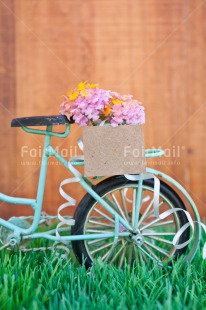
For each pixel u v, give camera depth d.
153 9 4.35
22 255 3.10
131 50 4.36
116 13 4.35
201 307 2.49
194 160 4.41
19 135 4.32
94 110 2.86
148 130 4.38
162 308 2.40
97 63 4.36
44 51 4.33
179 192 4.39
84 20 4.34
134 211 3.01
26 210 4.32
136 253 3.02
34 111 4.34
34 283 2.70
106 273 2.81
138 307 2.52
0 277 2.75
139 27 4.35
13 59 4.32
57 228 2.92
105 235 2.96
